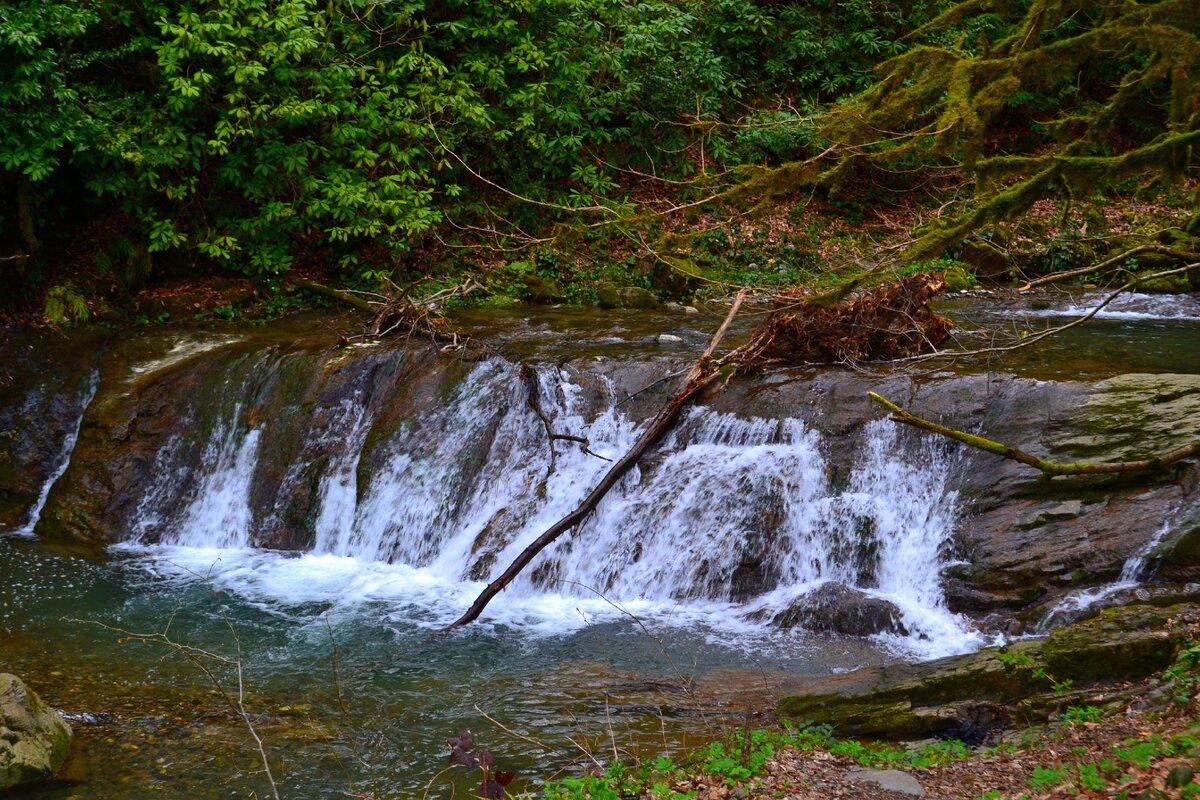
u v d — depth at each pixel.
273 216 15.84
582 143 19.66
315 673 8.36
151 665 8.47
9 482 12.80
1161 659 6.95
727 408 11.09
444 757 6.93
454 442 12.01
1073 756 5.79
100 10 14.79
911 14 21.80
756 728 7.09
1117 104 7.42
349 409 12.75
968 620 8.87
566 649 8.85
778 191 7.76
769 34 21.92
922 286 11.63
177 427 13.05
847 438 10.33
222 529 12.30
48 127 13.34
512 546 10.83
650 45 19.00
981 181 7.20
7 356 13.80
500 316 15.44
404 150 16.33
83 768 6.75
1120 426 9.28
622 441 11.38
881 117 7.64
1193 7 7.09
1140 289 16.17
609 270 17.44
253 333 14.66
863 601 9.05
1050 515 9.03
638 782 6.18
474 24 17.77
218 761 6.86
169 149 15.00
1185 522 8.34
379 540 11.74
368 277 16.59
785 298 11.64
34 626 9.32
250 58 15.41
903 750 6.57
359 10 16.92
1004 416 9.88
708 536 10.19
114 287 15.49
